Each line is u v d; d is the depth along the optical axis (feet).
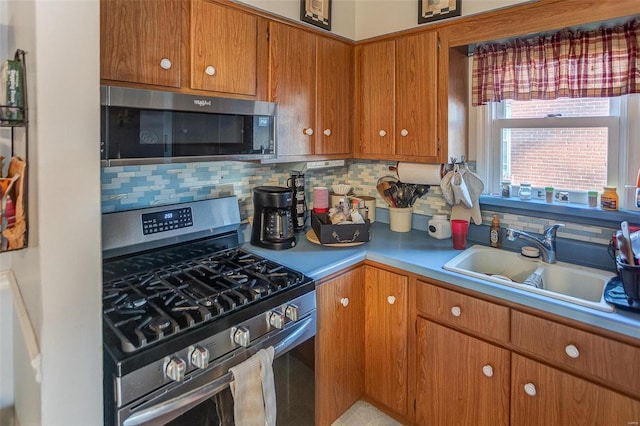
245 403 4.13
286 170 7.45
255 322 4.37
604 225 5.57
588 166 5.81
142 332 3.66
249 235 6.75
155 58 4.51
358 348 6.38
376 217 8.43
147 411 3.47
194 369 3.82
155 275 5.14
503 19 5.59
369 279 6.35
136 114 4.12
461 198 6.49
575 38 5.51
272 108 5.56
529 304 4.63
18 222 3.21
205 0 4.95
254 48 5.57
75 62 2.88
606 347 4.11
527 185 6.38
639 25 4.98
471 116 6.82
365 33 7.14
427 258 5.98
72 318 3.02
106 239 4.97
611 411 4.13
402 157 6.83
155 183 5.63
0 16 4.07
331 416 5.93
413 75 6.54
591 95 5.45
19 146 3.68
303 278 5.12
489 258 6.39
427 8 6.22
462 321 5.27
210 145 4.85
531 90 5.95
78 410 3.11
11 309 4.46
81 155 2.96
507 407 4.96
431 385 5.73
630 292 4.19
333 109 6.97
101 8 4.04
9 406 4.56
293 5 6.01
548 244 5.76
